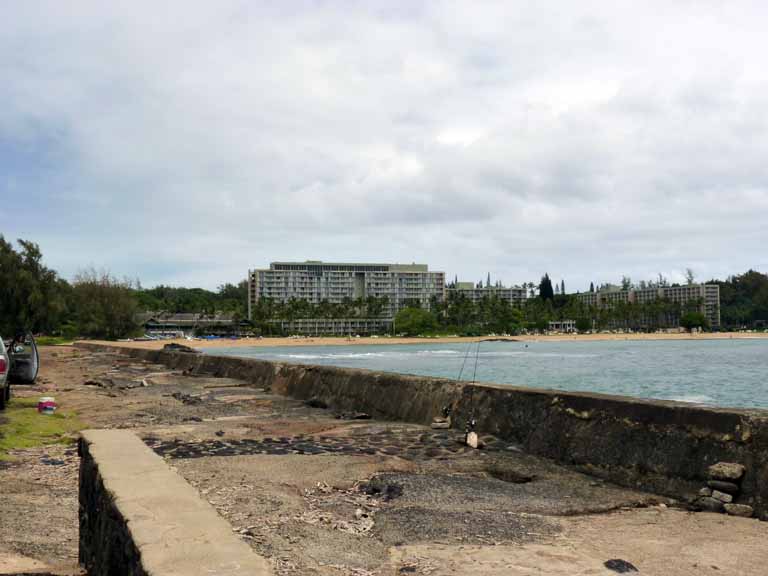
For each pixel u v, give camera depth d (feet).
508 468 22.04
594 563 12.52
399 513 16.38
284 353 350.23
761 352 310.65
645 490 18.95
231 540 8.87
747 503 16.40
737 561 12.69
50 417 36.63
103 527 11.63
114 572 10.39
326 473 20.98
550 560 12.71
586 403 23.16
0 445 27.94
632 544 13.80
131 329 342.85
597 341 585.22
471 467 22.20
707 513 16.61
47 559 14.15
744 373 163.02
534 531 14.83
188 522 9.60
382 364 214.90
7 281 156.76
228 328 633.61
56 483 21.71
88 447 14.42
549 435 24.08
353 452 24.85
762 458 16.58
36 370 57.77
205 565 7.91
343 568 12.25
